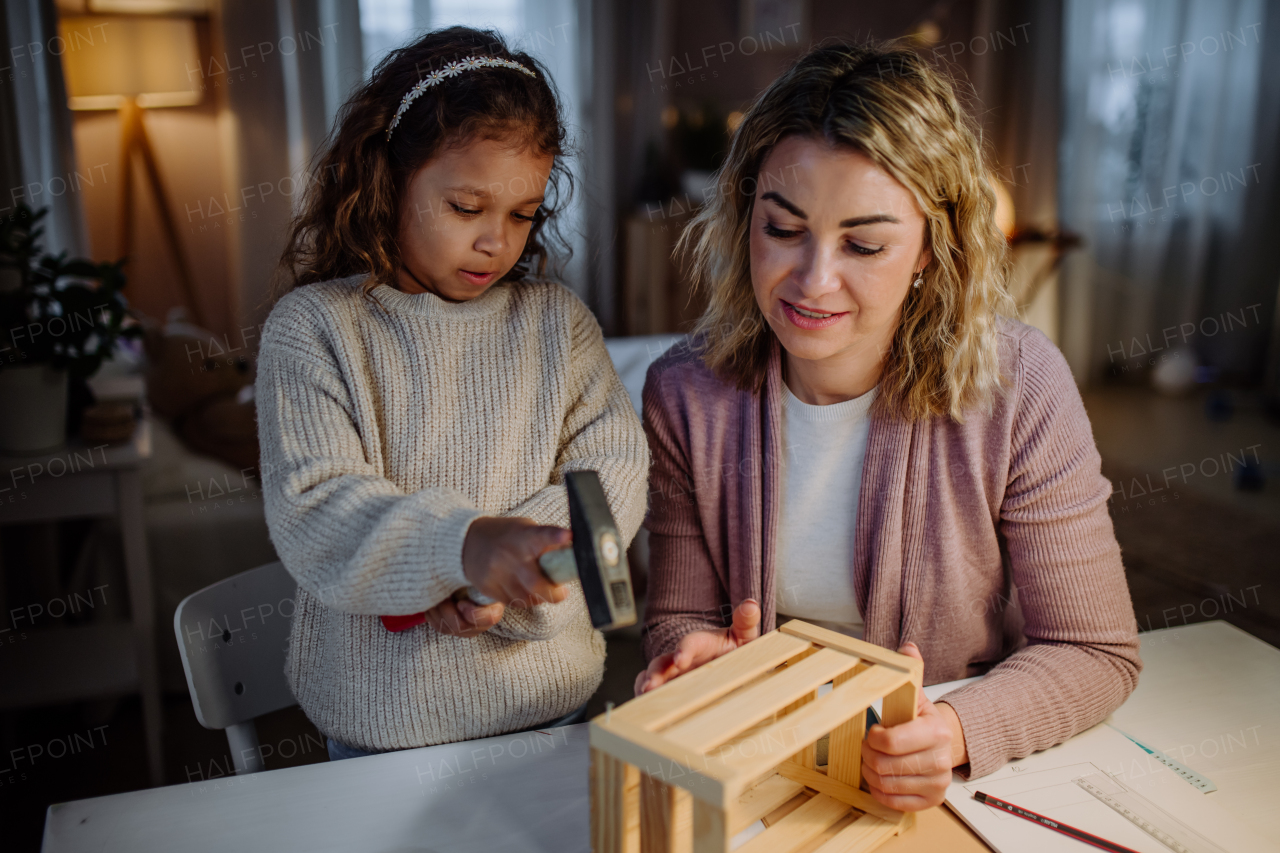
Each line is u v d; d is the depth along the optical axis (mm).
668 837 586
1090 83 4391
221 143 3527
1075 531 898
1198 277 4457
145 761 1813
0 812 1649
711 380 1011
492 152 792
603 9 4121
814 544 1001
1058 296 4527
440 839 710
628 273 4402
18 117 2766
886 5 4590
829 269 794
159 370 2350
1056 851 689
